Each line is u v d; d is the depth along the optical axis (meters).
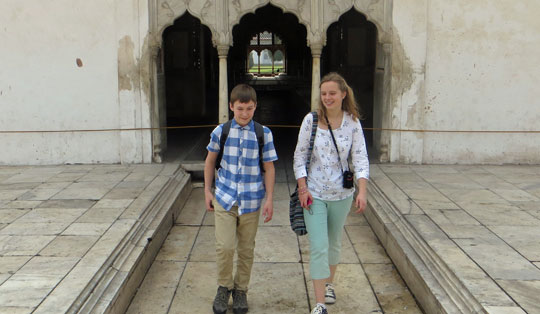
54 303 3.04
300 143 3.36
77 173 6.24
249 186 3.41
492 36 6.50
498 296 3.07
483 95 6.61
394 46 6.50
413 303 3.70
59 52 6.55
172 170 6.34
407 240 4.19
